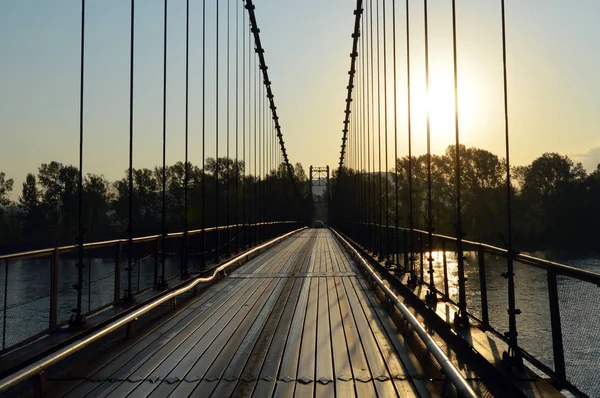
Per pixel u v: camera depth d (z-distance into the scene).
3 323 4.10
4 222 33.41
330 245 23.95
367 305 7.69
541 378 3.60
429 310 6.29
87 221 37.75
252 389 3.89
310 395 3.76
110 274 6.42
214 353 4.95
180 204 43.72
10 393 3.86
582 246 15.66
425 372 4.30
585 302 2.86
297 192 50.44
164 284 8.27
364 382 4.05
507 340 3.95
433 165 38.34
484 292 4.72
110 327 4.82
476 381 3.98
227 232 14.64
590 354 2.80
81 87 6.04
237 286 10.09
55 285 5.04
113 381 4.10
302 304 7.86
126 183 50.03
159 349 5.12
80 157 5.85
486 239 27.83
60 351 3.90
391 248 11.18
